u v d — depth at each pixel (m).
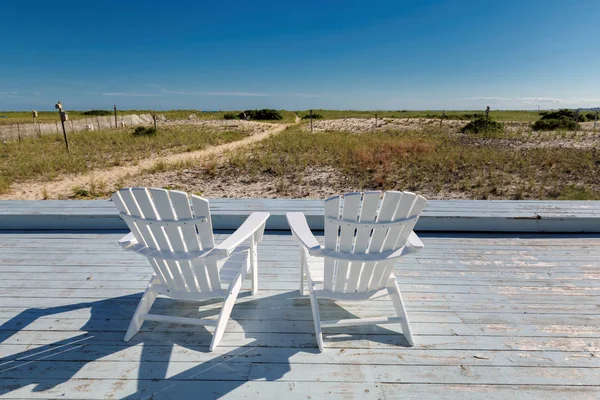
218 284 2.00
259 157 10.51
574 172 7.99
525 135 15.85
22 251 3.11
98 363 1.78
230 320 2.14
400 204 1.71
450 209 3.70
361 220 1.75
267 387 1.63
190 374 1.71
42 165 8.84
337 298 1.98
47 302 2.33
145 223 1.76
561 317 2.17
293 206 3.89
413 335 2.00
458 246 3.25
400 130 19.22
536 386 1.63
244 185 7.63
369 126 21.75
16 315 2.18
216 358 1.82
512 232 3.54
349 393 1.60
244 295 2.44
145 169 9.00
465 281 2.62
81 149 11.92
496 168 8.49
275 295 2.44
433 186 7.16
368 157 9.60
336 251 1.83
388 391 1.61
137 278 2.66
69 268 2.81
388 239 1.81
